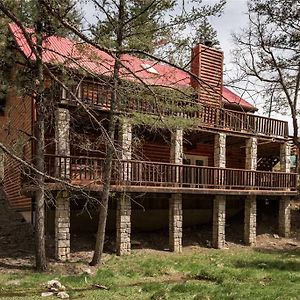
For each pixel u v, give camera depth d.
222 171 20.25
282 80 22.39
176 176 18.61
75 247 17.47
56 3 6.32
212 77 20.92
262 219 24.61
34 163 15.14
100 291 11.50
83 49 10.31
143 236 20.34
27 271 13.82
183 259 16.41
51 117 14.86
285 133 23.16
